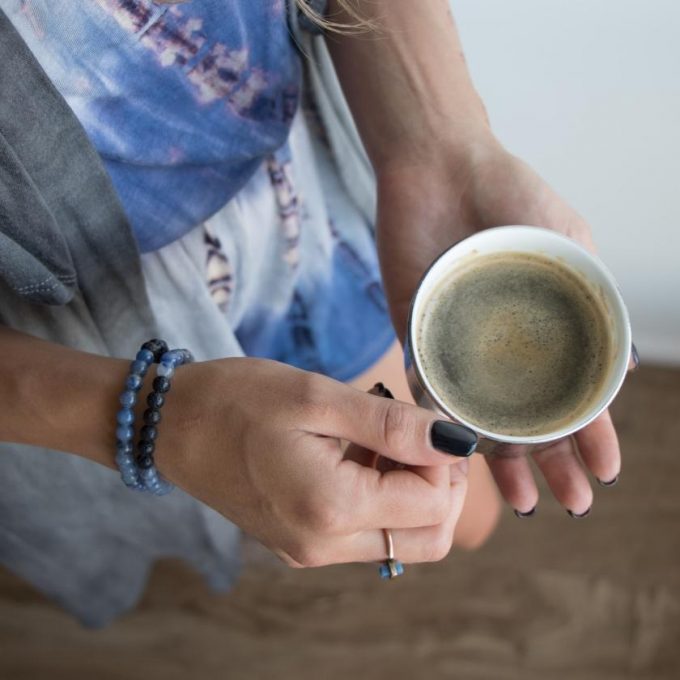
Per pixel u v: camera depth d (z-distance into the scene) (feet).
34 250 1.79
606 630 3.16
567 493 1.91
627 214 2.70
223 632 3.27
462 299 1.83
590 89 2.37
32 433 1.85
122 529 2.68
